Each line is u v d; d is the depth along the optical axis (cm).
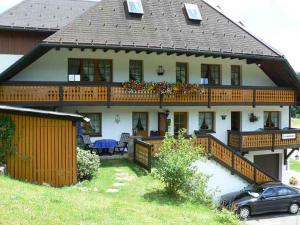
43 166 1516
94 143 2097
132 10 2331
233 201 1948
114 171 1814
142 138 2003
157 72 2356
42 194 1157
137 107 2338
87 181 1605
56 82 2020
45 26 2311
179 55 2402
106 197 1338
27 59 1980
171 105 2247
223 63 2525
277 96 2548
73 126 1527
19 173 1524
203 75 2492
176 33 2336
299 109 9119
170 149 1551
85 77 2223
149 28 2288
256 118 2638
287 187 2025
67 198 1169
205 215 1335
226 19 2653
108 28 2170
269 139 2466
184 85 2258
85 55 2200
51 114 1488
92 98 2080
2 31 2273
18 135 1527
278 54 2480
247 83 2603
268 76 2677
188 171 1498
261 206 1945
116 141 2148
